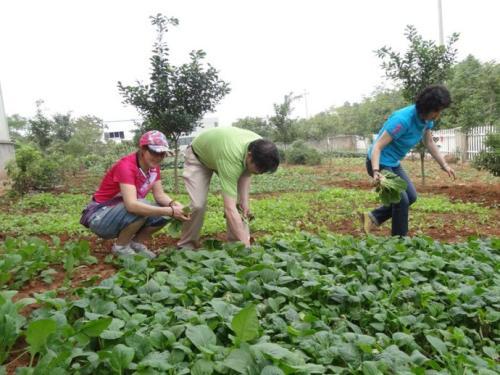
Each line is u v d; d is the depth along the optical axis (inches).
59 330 98.6
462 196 410.9
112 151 898.7
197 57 469.1
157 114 468.4
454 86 905.5
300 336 108.7
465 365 105.1
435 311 135.9
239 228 176.4
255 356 90.5
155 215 176.6
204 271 148.1
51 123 1069.1
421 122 210.7
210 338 99.1
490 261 180.7
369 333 127.6
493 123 750.5
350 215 326.6
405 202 214.8
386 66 459.5
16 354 108.3
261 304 128.6
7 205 403.9
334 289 136.9
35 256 169.2
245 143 172.9
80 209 370.0
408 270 163.6
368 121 1230.9
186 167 195.0
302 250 188.4
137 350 97.9
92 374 94.7
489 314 132.3
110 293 127.6
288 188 519.8
